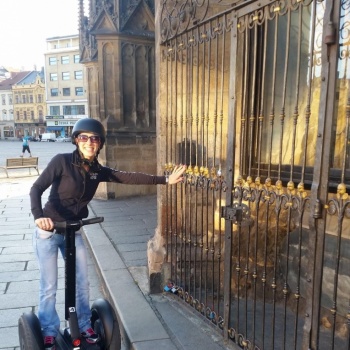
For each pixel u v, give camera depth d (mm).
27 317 2525
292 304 3281
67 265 2484
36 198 2430
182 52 3326
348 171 2641
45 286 2623
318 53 2936
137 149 9203
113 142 8945
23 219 7559
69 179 2566
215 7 3346
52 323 2619
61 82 62156
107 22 8617
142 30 8977
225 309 2805
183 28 3203
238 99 3514
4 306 3863
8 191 10992
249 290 3562
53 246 2650
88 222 2490
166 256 3654
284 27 3297
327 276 2863
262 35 3420
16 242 6031
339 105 2746
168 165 3529
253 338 2568
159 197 3758
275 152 3418
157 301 3521
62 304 3924
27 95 68812
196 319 3174
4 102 71750
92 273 4719
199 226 3760
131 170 9195
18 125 70938
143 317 3184
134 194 9352
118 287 3795
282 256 3387
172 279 3666
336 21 1778
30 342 2414
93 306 2760
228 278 2754
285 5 2100
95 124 2568
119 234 5855
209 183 2916
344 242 2705
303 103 3145
